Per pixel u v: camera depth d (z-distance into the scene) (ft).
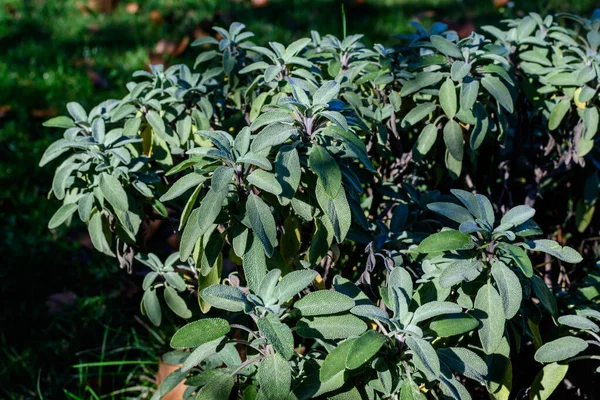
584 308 6.48
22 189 12.83
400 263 6.46
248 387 5.72
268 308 5.34
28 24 19.38
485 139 8.03
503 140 7.64
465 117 7.10
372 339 5.09
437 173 8.18
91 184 7.03
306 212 6.05
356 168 7.58
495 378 5.91
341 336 5.40
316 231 6.11
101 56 17.31
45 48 17.78
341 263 8.46
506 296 5.43
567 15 8.34
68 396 8.86
